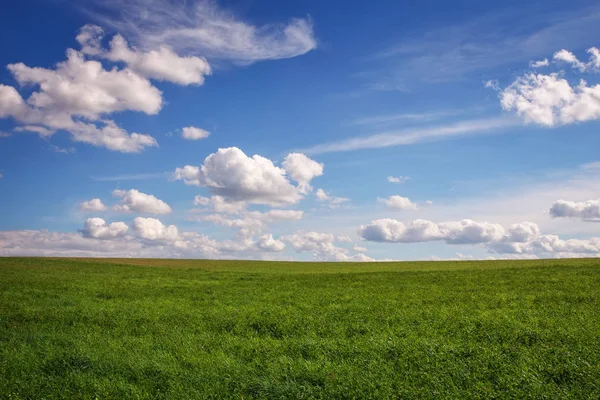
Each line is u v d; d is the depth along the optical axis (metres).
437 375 11.38
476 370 11.66
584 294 26.72
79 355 14.05
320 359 13.40
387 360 13.15
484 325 17.22
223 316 21.50
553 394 9.84
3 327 19.64
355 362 12.99
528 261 71.88
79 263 69.25
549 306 22.75
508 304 23.94
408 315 20.28
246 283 42.88
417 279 42.19
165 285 40.38
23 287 35.34
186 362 13.46
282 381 11.65
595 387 10.09
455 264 72.88
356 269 69.94
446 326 17.45
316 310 23.03
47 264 65.19
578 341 13.98
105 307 25.47
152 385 11.67
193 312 23.11
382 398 10.12
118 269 61.62
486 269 51.97
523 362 11.98
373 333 16.52
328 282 42.16
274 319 20.11
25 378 12.35
